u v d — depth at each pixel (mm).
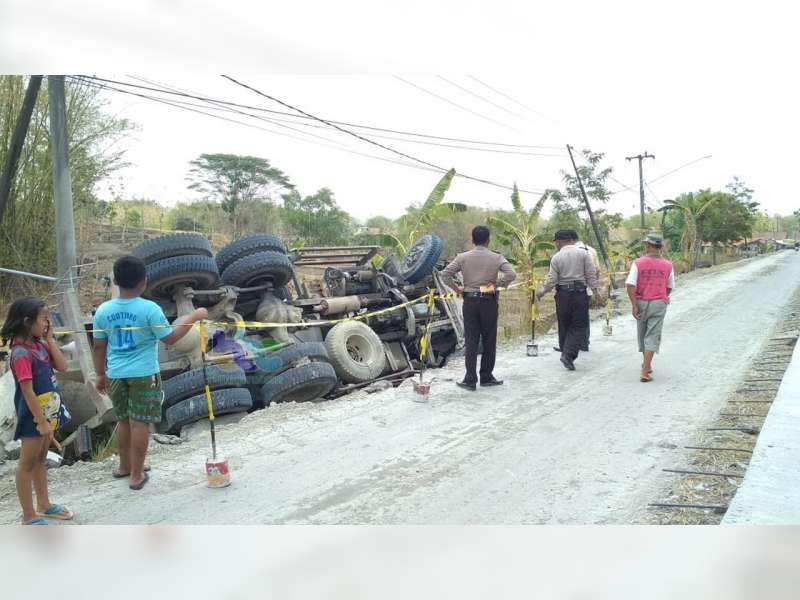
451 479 5137
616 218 33688
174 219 32062
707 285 23062
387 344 12023
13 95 15648
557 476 5160
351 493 4895
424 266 12453
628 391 7805
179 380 7684
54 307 10555
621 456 5570
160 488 5039
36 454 4352
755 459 5133
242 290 9883
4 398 7137
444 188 19469
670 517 4355
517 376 8781
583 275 8977
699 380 8289
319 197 39281
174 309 9062
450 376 8945
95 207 20375
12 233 15742
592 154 32062
